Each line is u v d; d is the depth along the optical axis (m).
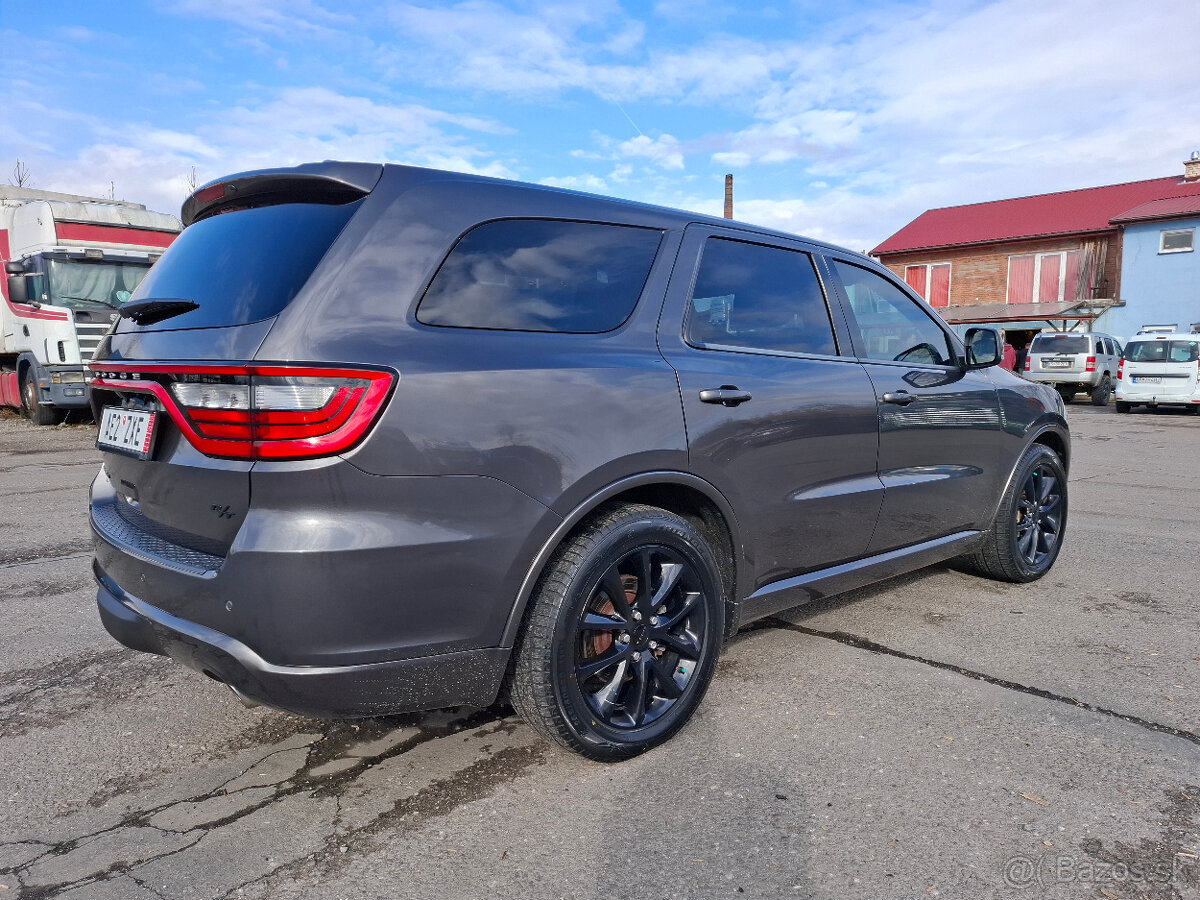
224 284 2.21
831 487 3.08
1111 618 3.78
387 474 1.95
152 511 2.28
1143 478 8.45
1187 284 26.33
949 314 30.83
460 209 2.29
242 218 2.41
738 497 2.71
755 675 3.10
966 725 2.68
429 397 2.02
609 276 2.57
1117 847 2.01
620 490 2.35
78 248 12.10
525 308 2.34
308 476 1.89
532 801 2.25
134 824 2.15
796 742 2.57
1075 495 7.35
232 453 1.94
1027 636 3.53
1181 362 17.64
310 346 1.93
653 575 2.51
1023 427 4.16
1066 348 20.86
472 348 2.14
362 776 2.39
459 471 2.05
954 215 35.00
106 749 2.56
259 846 2.05
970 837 2.06
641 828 2.12
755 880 1.91
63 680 3.11
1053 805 2.20
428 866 1.97
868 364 3.32
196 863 1.98
